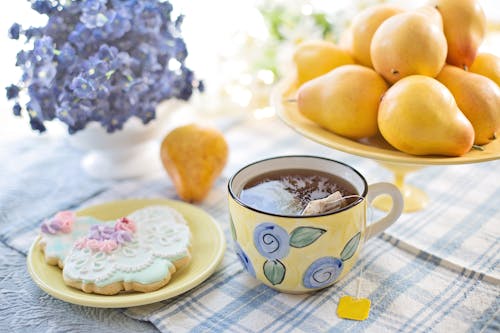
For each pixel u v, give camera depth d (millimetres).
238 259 596
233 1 986
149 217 607
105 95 662
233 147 823
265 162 570
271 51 915
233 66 931
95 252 558
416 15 572
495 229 633
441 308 531
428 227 638
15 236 639
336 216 501
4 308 545
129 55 676
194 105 980
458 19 594
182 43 708
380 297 544
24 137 873
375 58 593
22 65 655
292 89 700
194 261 578
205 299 547
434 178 734
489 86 571
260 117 908
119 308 540
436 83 553
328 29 873
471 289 552
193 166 679
